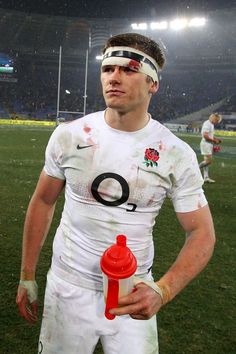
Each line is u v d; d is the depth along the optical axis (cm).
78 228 169
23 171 1049
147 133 162
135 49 154
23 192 785
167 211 679
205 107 5216
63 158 167
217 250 504
